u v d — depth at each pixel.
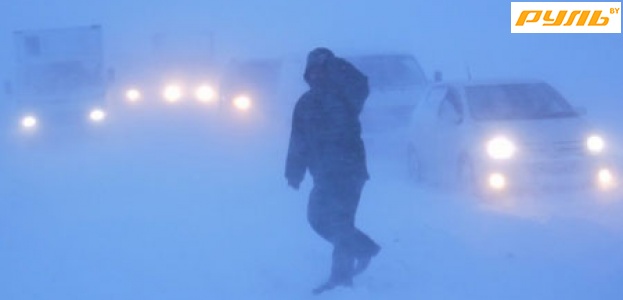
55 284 5.92
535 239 6.71
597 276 5.54
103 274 6.16
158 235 7.46
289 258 6.46
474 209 8.15
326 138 5.34
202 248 6.88
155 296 5.50
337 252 5.46
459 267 5.95
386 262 6.15
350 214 5.43
